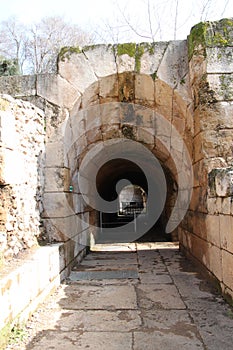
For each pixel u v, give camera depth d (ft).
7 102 13.37
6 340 9.88
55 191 17.69
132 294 14.98
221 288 14.35
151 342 10.23
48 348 9.90
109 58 18.48
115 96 19.44
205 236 17.08
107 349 9.84
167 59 18.33
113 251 27.27
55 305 13.58
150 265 21.17
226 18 17.02
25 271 11.66
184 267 20.27
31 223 15.72
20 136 14.44
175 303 13.62
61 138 17.95
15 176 13.60
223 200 13.60
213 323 11.53
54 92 18.25
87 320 12.01
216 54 16.63
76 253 21.25
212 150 16.47
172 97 18.65
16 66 33.42
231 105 16.47
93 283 16.97
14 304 10.62
